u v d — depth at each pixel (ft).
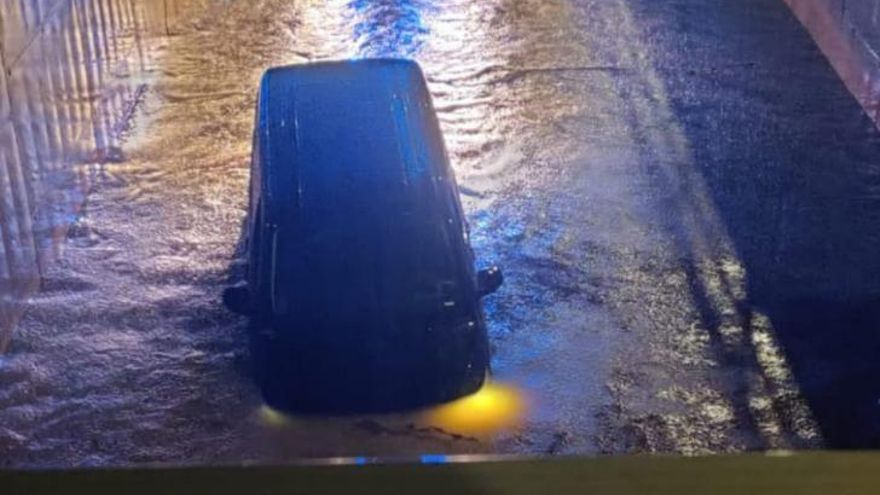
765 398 14.67
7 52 16.02
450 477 2.80
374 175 16.05
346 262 14.84
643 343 15.72
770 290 17.04
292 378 14.15
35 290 16.53
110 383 14.80
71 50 19.20
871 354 15.46
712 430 14.07
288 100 17.16
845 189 19.98
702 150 21.21
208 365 14.84
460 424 13.87
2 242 15.60
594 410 14.35
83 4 20.04
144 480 2.82
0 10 15.83
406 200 15.84
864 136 21.27
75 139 19.13
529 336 15.81
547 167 20.74
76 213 18.54
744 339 15.83
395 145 16.62
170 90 21.77
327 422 13.61
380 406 13.92
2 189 15.74
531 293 16.80
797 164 20.48
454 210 16.08
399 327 14.46
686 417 14.23
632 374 15.20
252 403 14.19
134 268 17.10
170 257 17.48
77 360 14.93
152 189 18.66
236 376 14.62
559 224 18.97
